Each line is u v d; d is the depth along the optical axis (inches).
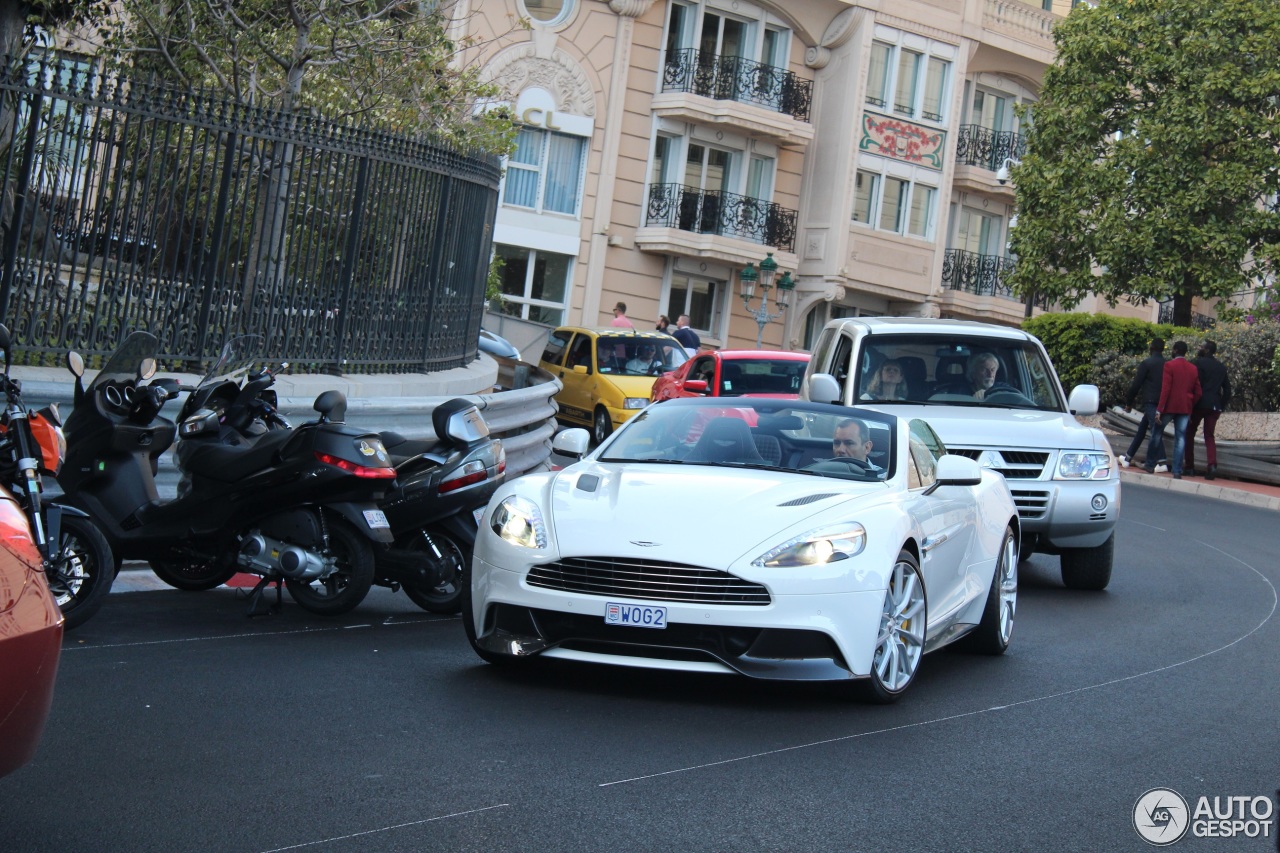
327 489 323.6
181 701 245.4
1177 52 1277.1
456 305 602.2
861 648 259.6
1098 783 229.1
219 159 464.4
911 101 1556.3
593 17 1386.6
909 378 486.0
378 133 520.1
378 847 177.8
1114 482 444.5
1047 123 1344.7
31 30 597.6
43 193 425.1
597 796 204.4
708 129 1460.4
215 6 604.4
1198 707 290.0
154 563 351.3
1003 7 1610.5
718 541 259.4
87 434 330.3
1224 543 615.2
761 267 1437.0
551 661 299.0
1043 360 498.0
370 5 666.8
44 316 423.2
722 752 233.3
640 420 329.7
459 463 341.1
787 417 323.6
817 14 1507.1
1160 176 1279.5
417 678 276.2
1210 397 926.4
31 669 151.7
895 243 1549.0
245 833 180.9
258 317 478.6
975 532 330.0
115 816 184.5
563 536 265.3
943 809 209.3
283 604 357.4
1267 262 1302.9
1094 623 393.4
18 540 156.9
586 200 1403.8
